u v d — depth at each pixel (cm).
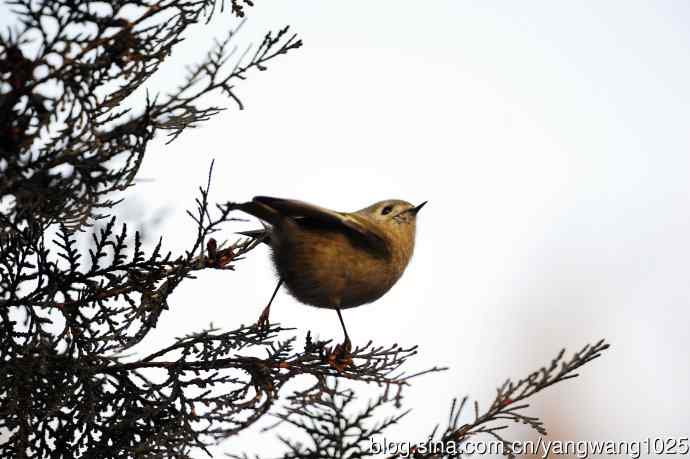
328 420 837
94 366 930
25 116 806
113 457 944
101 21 834
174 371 990
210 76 853
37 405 912
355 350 1056
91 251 937
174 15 912
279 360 1027
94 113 859
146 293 958
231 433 789
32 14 792
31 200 827
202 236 901
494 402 966
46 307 923
